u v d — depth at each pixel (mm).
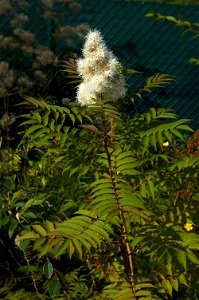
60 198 3564
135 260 2838
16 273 3447
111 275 2744
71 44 7281
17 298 2838
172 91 7633
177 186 2957
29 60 7316
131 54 7617
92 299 2807
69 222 2188
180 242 2328
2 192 3299
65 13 7551
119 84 2494
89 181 3184
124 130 2746
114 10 7605
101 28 7633
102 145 2588
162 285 2475
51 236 2055
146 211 2529
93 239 2062
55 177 3615
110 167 2357
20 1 7059
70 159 2609
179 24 3123
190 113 7699
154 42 7621
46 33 7512
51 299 2877
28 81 6594
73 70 2703
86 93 2479
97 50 2447
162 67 7660
